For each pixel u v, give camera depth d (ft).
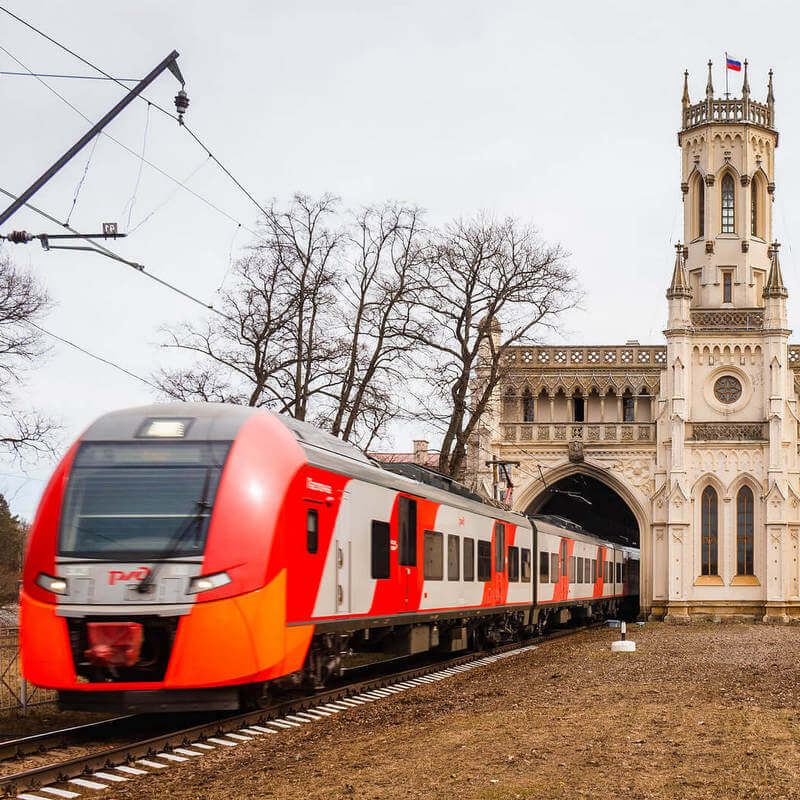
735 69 217.36
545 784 38.11
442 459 153.69
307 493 57.77
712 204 212.84
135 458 53.06
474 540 99.45
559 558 143.54
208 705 50.57
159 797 38.32
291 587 54.80
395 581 75.10
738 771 39.86
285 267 129.39
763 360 199.72
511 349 201.57
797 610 193.98
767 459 196.44
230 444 53.93
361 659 101.60
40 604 50.08
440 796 36.81
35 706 65.16
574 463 204.23
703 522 198.90
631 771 40.19
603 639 136.46
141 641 49.29
